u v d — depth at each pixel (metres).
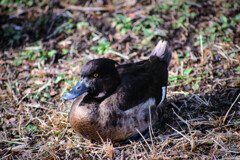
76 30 11.73
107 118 7.20
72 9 12.55
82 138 8.03
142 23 11.67
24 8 12.80
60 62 10.70
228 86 9.18
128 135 7.51
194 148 7.36
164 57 8.73
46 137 8.16
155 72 8.14
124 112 7.25
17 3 13.00
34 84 9.88
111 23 11.79
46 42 11.39
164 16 11.88
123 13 12.19
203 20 11.70
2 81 10.00
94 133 7.39
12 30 11.91
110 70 7.34
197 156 7.26
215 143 7.48
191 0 12.39
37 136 8.20
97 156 7.55
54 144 7.87
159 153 7.35
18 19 12.34
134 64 8.34
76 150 7.70
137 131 7.58
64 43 11.27
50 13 12.44
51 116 8.72
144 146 7.68
